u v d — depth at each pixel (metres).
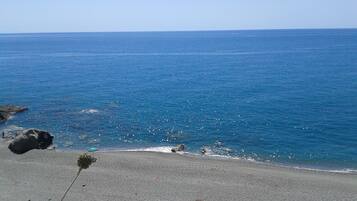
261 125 36.56
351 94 50.44
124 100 49.41
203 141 31.97
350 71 72.94
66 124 37.47
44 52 141.62
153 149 29.83
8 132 33.72
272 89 55.66
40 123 37.88
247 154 28.84
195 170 23.53
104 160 25.03
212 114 41.12
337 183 21.92
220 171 23.50
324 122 37.25
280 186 21.08
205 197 19.25
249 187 20.80
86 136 33.56
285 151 29.56
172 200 18.78
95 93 54.53
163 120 38.75
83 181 21.19
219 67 86.12
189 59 107.31
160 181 21.42
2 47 179.25
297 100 47.44
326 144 31.05
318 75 68.75
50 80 67.62
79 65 94.19
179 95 52.56
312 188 20.89
